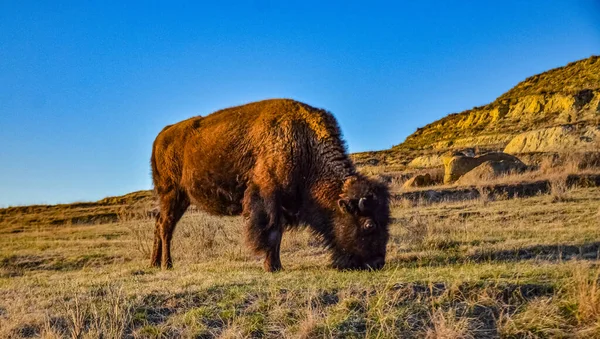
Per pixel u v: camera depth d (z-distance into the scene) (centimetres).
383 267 811
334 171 831
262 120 875
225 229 1358
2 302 675
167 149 1010
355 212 795
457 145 5100
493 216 1291
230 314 589
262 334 556
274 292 623
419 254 937
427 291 610
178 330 570
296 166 839
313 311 578
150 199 3016
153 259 1022
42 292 714
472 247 960
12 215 2872
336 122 880
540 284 605
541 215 1243
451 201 1638
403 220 1337
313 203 842
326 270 799
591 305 543
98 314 600
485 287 599
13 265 1169
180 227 1477
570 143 3281
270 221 830
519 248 904
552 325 537
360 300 592
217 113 973
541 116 5100
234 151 886
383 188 820
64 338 560
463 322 543
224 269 877
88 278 848
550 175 1773
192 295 643
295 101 893
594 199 1410
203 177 926
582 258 797
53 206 3061
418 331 545
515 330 535
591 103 4809
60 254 1252
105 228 1822
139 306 620
